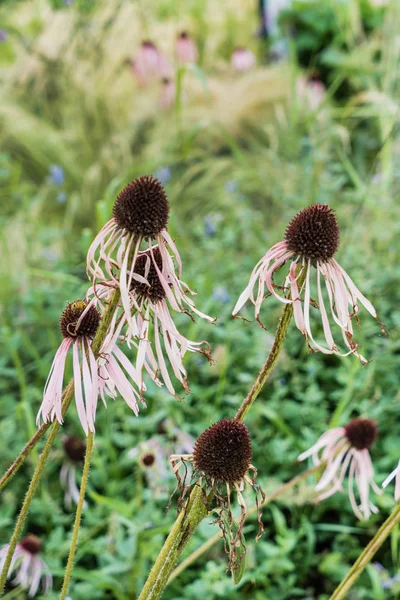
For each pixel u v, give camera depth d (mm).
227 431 641
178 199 2031
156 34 2688
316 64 2713
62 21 2537
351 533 1078
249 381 1246
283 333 649
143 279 610
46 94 2441
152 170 1989
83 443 1060
